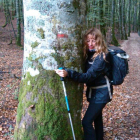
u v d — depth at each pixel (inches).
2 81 262.1
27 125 94.5
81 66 98.8
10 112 183.0
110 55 99.9
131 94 246.2
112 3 689.6
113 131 149.7
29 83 94.8
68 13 88.7
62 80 90.4
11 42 586.6
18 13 582.9
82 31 97.7
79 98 100.3
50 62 90.9
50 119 92.0
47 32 89.0
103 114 185.5
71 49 92.8
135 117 177.5
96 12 378.6
